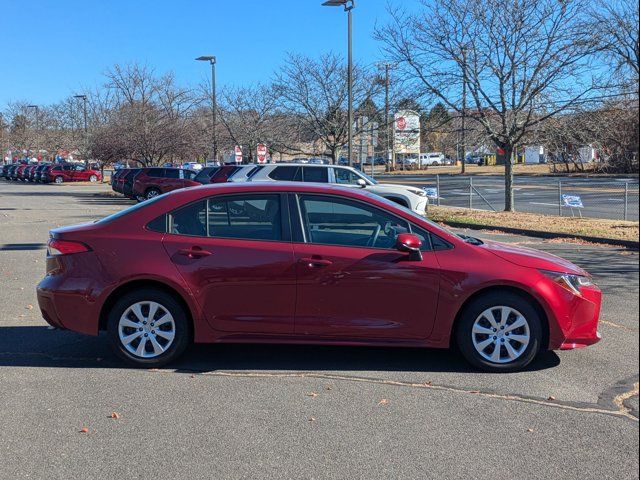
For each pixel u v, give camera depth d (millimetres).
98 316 5320
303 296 5238
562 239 14633
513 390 4879
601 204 24578
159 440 3990
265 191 5418
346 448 3877
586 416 4371
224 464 3674
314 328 5262
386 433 4094
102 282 5281
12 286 9031
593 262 11258
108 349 5953
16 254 12375
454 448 3877
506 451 3836
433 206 24172
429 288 5188
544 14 17094
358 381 5090
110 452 3826
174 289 5266
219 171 20078
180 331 5355
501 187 34781
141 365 5379
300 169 17609
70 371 5316
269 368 5418
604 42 15914
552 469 3613
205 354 5812
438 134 23594
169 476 3533
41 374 5238
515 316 5246
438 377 5184
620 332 6562
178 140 36188
